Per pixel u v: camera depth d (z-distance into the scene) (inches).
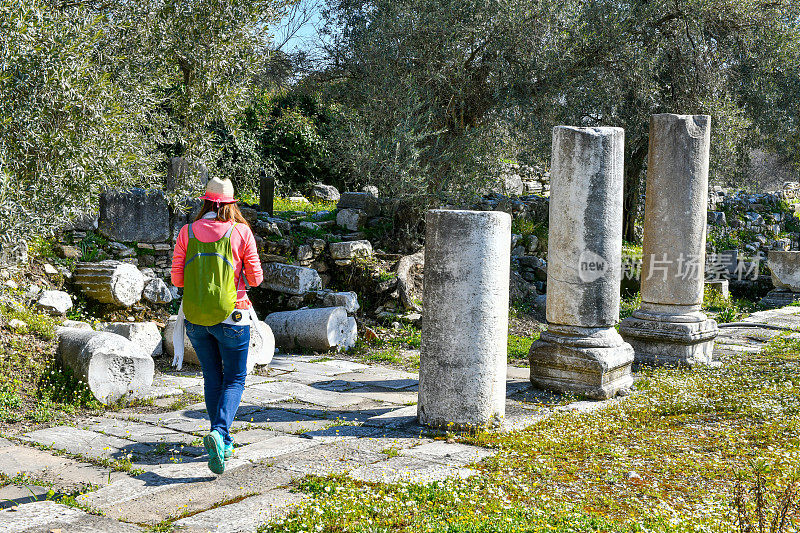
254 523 122.9
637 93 492.1
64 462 160.1
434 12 412.2
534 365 248.1
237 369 163.8
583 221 237.3
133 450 169.8
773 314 474.3
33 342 232.7
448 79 426.6
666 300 294.5
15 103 228.1
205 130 345.4
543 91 432.8
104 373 215.9
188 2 308.5
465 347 186.2
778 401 221.5
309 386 256.2
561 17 417.4
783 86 524.1
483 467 159.5
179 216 358.0
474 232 185.2
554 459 167.5
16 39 222.7
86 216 314.7
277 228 407.8
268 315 353.4
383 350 334.0
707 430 197.5
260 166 703.7
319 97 498.6
